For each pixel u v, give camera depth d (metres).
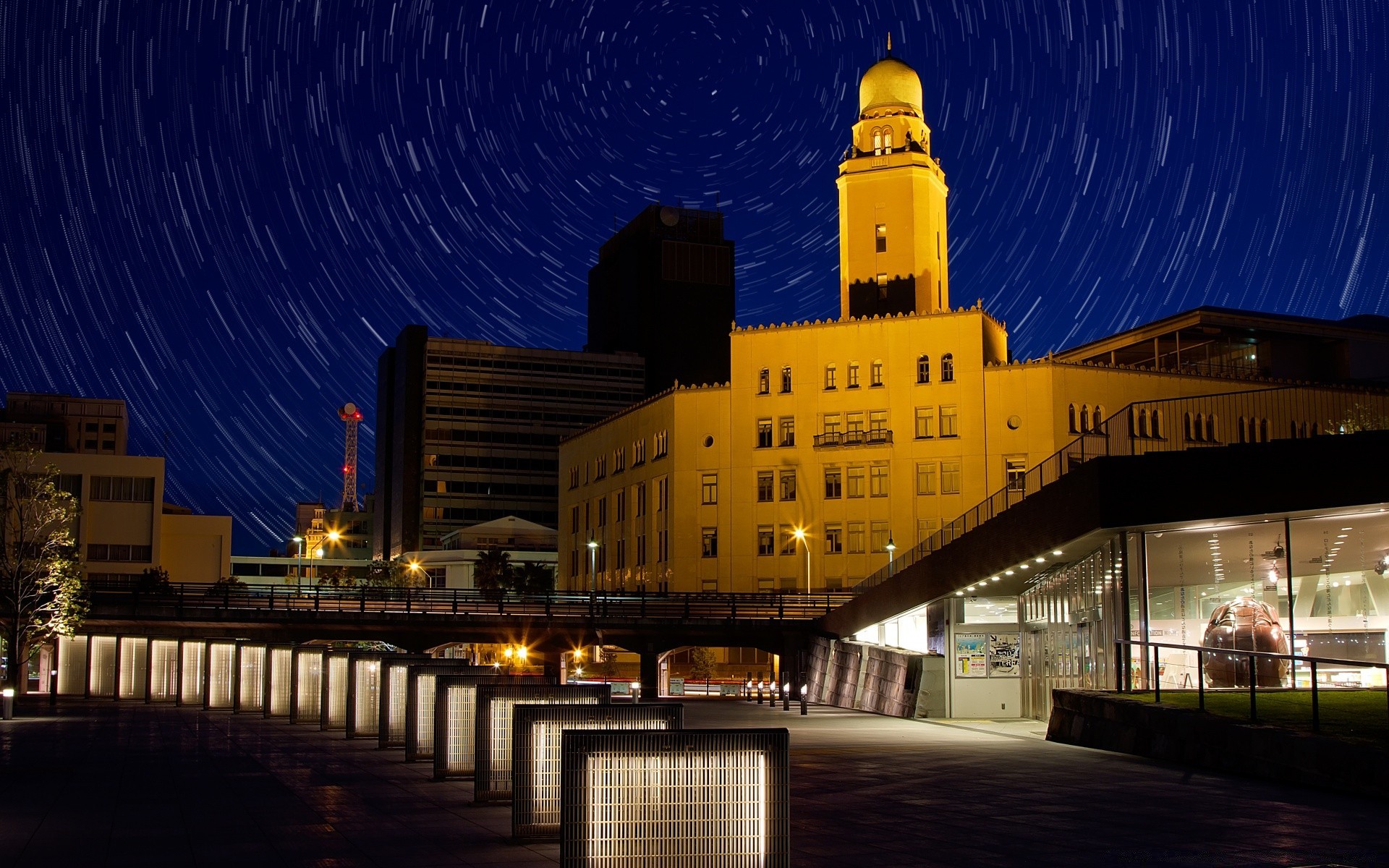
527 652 79.50
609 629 77.75
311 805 20.86
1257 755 24.69
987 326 100.75
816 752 31.67
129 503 114.44
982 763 28.36
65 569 70.00
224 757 29.12
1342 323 118.06
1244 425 45.78
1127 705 30.56
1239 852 16.44
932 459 98.06
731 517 103.88
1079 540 38.78
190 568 121.00
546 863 15.58
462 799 21.67
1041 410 95.38
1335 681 33.00
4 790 22.98
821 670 66.81
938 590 49.59
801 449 102.44
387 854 16.25
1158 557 37.06
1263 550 35.00
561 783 13.59
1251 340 110.44
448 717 24.56
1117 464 36.56
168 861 15.65
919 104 111.12
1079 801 21.59
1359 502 32.41
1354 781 21.88
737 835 13.73
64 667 70.50
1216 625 35.59
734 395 105.12
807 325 103.50
